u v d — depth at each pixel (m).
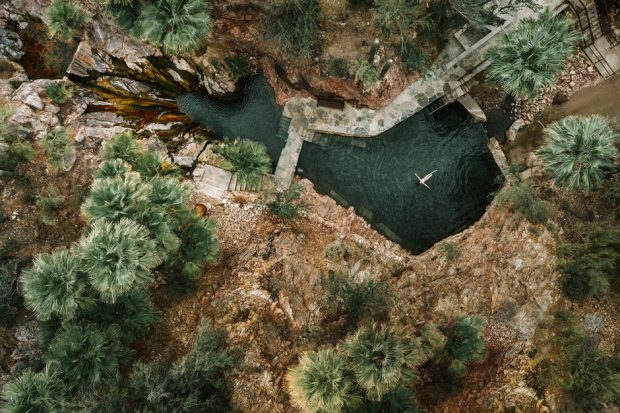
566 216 21.39
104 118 23.09
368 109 23.41
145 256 14.32
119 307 17.25
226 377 17.53
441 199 23.53
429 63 22.86
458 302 20.84
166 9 17.41
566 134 19.00
